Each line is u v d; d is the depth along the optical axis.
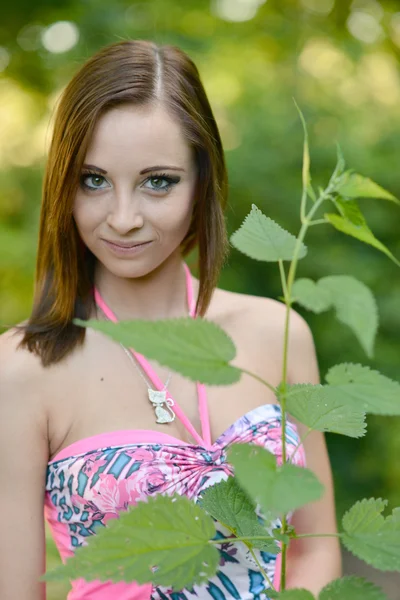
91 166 1.70
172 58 1.82
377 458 5.37
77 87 1.72
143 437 1.84
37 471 1.85
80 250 1.93
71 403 1.87
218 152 2.00
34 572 1.81
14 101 5.88
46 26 5.45
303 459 1.99
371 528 0.92
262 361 2.10
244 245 0.94
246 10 6.44
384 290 5.20
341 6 6.44
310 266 5.18
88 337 1.92
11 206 5.64
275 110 5.68
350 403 0.85
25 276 5.35
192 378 0.81
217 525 1.75
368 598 0.90
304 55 6.39
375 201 5.25
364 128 5.74
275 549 1.13
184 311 2.08
